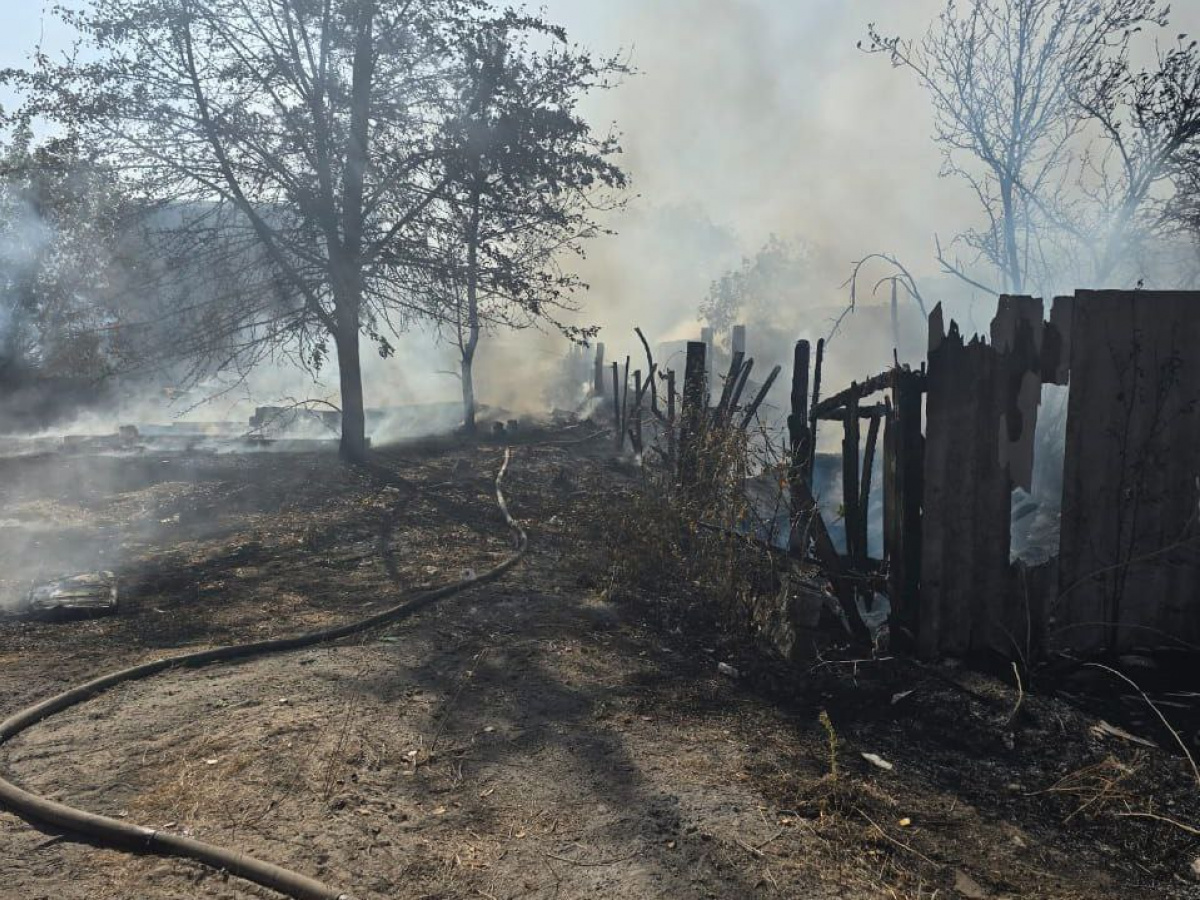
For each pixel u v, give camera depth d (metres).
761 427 6.78
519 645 5.35
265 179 13.53
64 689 4.78
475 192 13.84
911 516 5.02
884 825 3.44
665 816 3.39
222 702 4.40
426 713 4.29
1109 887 3.17
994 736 4.18
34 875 2.93
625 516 7.65
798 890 2.96
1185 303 4.71
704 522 6.87
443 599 6.45
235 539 9.04
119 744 3.93
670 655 5.30
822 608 5.45
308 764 3.69
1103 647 4.87
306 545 8.68
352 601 6.59
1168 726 4.05
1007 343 4.79
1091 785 3.77
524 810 3.43
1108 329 4.75
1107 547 4.84
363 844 3.13
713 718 4.40
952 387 4.80
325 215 13.59
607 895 2.89
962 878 3.14
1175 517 4.79
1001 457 4.84
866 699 4.59
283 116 13.38
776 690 4.78
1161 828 3.50
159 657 5.27
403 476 13.18
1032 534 6.98
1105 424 4.79
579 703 4.49
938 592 4.91
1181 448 4.77
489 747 3.96
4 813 3.33
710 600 6.24
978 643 4.92
